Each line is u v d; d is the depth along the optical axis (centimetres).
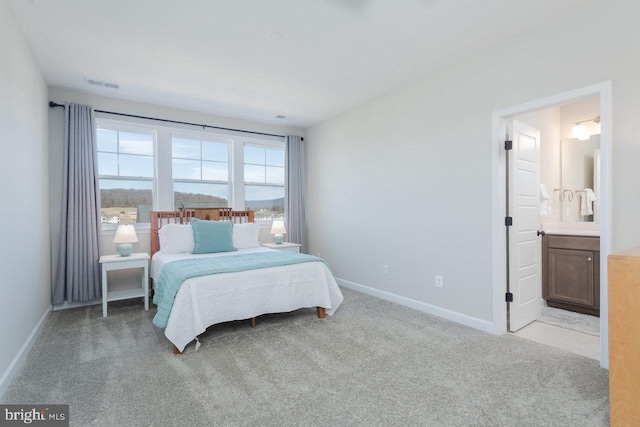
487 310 289
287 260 322
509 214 289
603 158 216
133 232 373
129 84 358
